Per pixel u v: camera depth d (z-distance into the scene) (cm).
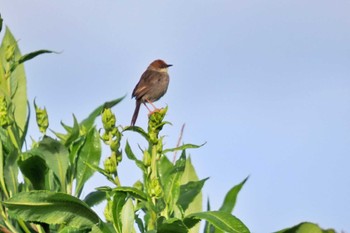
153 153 1102
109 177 1100
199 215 1002
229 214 996
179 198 1190
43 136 1216
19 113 1274
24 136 1246
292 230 994
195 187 1195
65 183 1148
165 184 1130
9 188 1131
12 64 1272
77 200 1042
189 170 1241
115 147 1107
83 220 1058
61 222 1054
